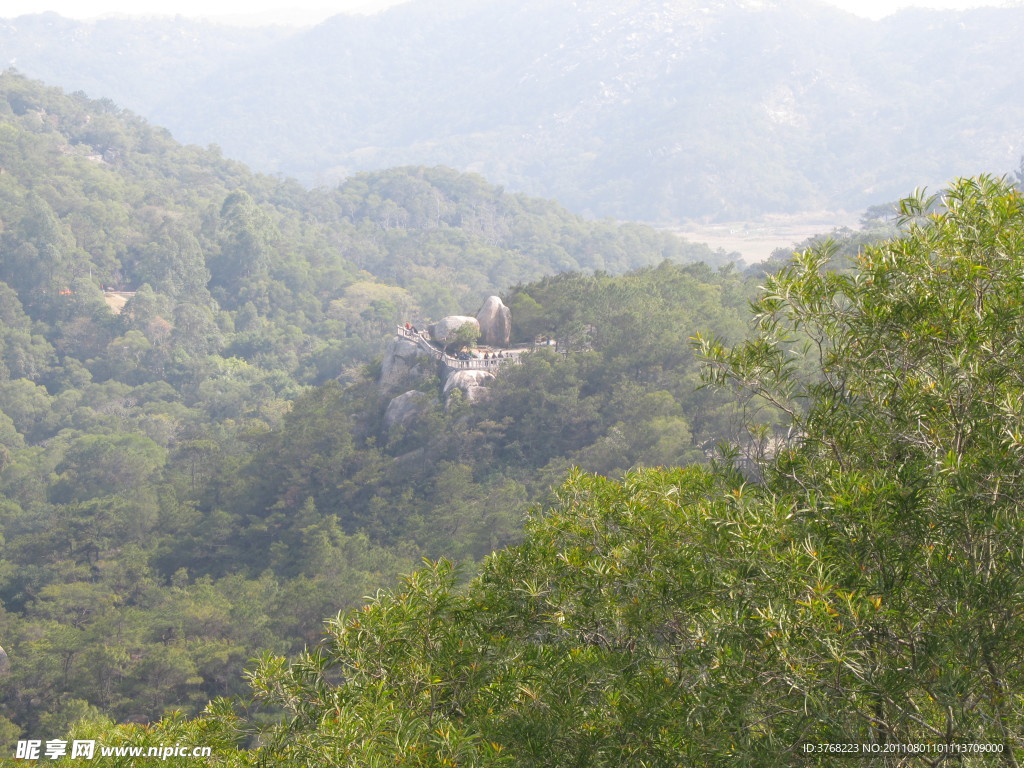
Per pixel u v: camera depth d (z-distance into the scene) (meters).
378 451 94.44
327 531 80.44
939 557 12.16
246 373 181.38
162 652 56.72
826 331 14.73
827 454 14.66
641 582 14.68
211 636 61.88
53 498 125.56
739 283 113.38
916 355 13.91
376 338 198.75
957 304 13.30
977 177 14.42
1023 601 11.22
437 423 90.19
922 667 11.42
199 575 88.94
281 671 14.52
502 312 103.06
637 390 84.38
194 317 195.12
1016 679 11.80
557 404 87.31
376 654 14.62
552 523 16.86
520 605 15.67
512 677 14.20
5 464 134.38
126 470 125.12
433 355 101.19
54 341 190.38
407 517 82.62
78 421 162.25
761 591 12.36
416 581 15.27
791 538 12.59
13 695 58.69
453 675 14.51
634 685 13.59
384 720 12.49
